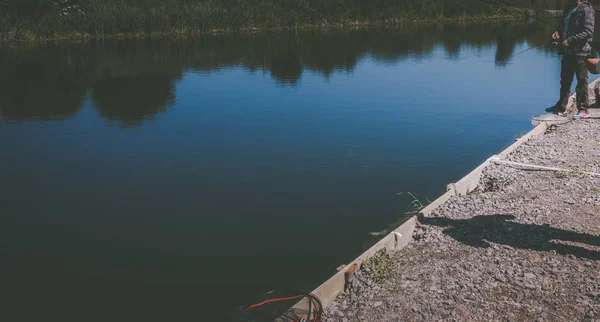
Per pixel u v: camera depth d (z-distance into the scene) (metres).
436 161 7.94
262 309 4.32
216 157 8.14
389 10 35.84
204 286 4.71
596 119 8.96
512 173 6.73
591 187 6.03
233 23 29.52
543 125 8.89
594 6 8.37
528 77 15.32
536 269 4.37
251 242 5.48
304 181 7.14
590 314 3.75
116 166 7.78
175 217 6.08
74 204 6.46
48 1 25.34
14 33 24.38
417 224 5.34
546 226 5.13
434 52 21.27
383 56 20.06
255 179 7.22
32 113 11.13
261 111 11.20
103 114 11.05
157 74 15.96
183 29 28.14
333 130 9.67
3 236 5.66
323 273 4.86
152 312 4.35
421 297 4.06
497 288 4.13
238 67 17.30
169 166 7.76
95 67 17.27
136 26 26.83
